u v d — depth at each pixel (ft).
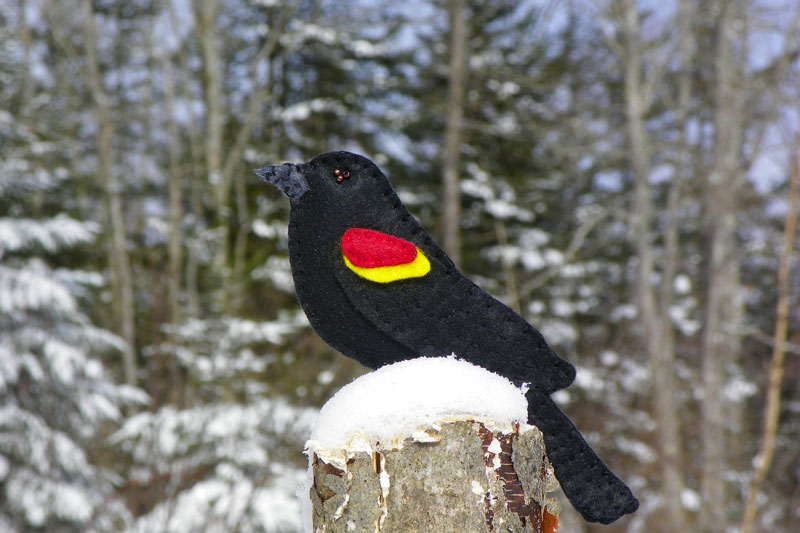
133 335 45.73
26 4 60.70
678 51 57.72
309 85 63.62
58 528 32.68
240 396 34.50
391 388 6.79
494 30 61.16
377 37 61.41
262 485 28.55
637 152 54.95
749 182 54.39
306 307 7.90
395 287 7.47
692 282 63.46
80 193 54.70
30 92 58.29
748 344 52.95
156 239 56.24
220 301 45.34
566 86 61.31
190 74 68.54
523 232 59.11
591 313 55.16
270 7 62.28
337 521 6.57
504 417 6.79
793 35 49.60
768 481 38.93
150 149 67.36
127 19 65.26
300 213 7.86
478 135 62.13
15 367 33.17
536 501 6.80
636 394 47.24
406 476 6.57
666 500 42.83
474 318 7.39
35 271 34.76
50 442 32.14
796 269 32.96
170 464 28.25
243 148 60.18
